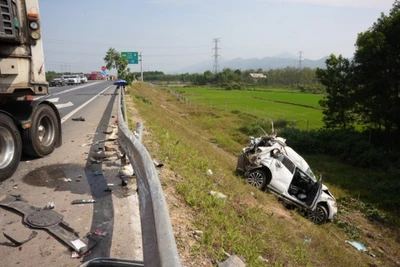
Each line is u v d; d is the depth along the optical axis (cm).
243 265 314
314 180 1040
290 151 1080
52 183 462
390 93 2025
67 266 259
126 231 325
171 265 135
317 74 2577
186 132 1730
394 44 1947
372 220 1157
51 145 634
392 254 916
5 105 528
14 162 482
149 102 2706
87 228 326
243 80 12756
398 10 2031
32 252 277
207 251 322
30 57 521
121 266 229
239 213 523
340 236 970
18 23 485
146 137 866
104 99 1961
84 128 938
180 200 445
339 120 2503
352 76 2220
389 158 1811
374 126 2344
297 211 1011
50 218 339
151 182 236
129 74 3167
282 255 415
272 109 4250
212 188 582
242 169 1112
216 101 5234
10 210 363
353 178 1609
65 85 3991
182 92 6994
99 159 596
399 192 1381
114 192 433
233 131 2627
